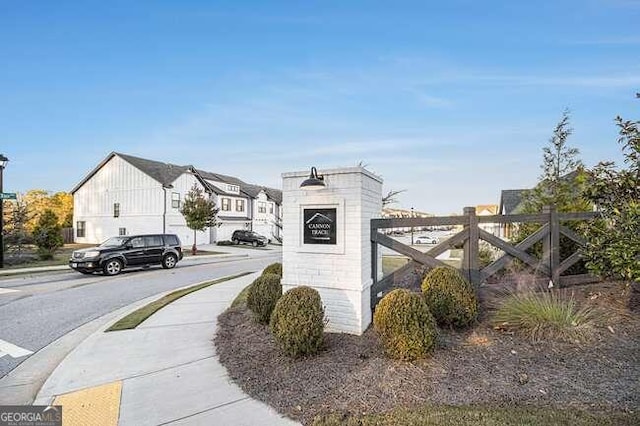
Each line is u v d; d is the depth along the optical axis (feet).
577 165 30.17
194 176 116.47
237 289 33.65
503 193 90.89
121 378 13.96
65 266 55.52
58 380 13.94
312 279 18.06
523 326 15.76
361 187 17.24
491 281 23.94
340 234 17.44
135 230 107.86
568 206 27.81
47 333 21.49
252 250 102.78
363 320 17.34
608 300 19.12
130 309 27.25
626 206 14.07
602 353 13.61
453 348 14.26
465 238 20.90
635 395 10.71
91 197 115.14
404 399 10.88
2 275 46.98
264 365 14.24
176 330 20.35
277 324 14.37
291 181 18.65
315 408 10.82
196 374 14.10
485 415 9.73
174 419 10.69
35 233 65.00
